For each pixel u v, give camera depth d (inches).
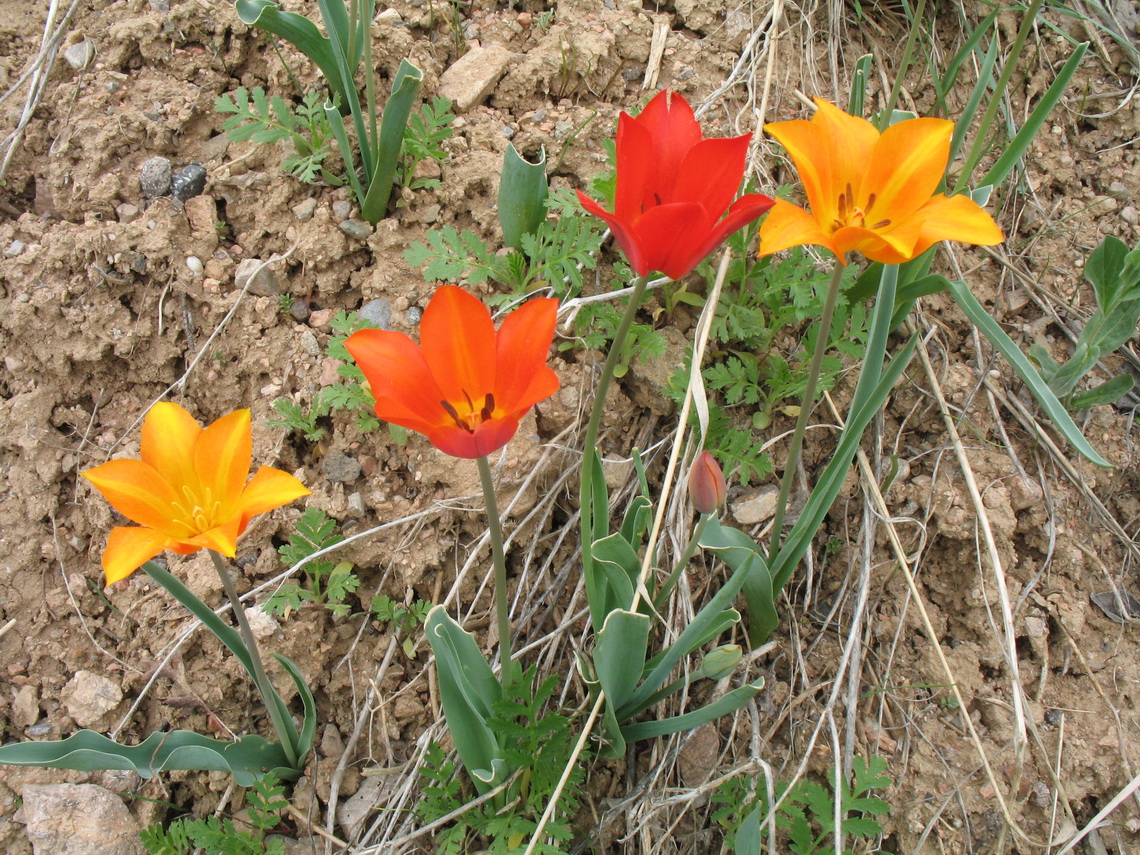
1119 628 21.3
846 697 20.4
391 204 23.1
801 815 17.7
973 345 23.5
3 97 23.6
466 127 24.0
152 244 22.0
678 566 17.6
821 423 22.6
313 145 22.5
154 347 22.0
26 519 20.7
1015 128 26.3
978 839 19.4
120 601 20.2
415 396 13.5
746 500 21.8
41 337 21.7
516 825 17.4
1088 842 19.4
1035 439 22.6
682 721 17.5
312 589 20.2
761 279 21.9
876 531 22.0
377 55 23.7
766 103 24.9
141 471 14.8
